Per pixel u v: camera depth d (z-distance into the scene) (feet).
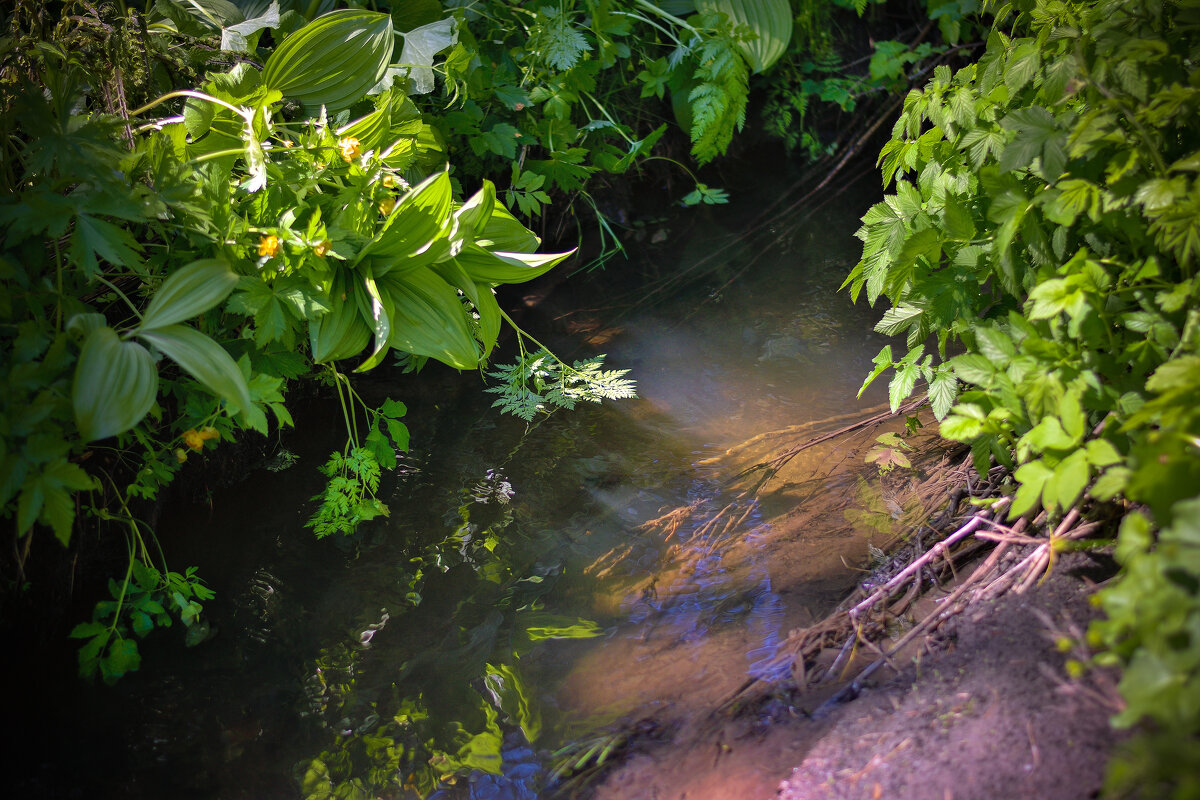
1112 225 5.58
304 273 6.86
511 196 11.57
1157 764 3.06
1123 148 5.34
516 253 8.13
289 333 7.16
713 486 8.59
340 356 7.16
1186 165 4.74
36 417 5.29
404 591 7.45
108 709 6.29
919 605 6.08
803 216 15.49
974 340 6.71
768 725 5.35
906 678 5.23
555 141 12.66
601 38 12.93
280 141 7.63
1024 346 5.36
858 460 8.54
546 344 11.60
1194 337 4.74
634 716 5.85
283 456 9.27
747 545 7.61
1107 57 5.72
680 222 15.53
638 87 15.69
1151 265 5.08
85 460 7.32
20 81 6.45
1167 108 4.96
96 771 5.79
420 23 10.44
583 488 8.73
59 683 6.52
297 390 9.88
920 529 7.05
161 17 8.11
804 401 9.98
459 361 7.52
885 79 17.53
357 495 8.35
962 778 4.12
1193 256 5.40
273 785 5.66
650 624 6.82
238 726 6.15
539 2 12.98
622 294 13.08
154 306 5.82
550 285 13.41
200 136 7.15
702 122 13.85
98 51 6.97
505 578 7.55
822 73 17.65
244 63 7.30
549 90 12.34
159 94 7.83
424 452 9.37
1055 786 3.83
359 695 6.37
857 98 17.79
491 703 6.20
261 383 6.72
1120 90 5.50
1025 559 5.69
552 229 14.57
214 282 6.01
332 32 7.75
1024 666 4.69
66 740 6.03
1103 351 5.55
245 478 8.92
